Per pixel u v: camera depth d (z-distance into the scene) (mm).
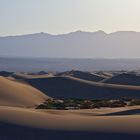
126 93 105250
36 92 93125
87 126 38562
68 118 42938
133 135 35531
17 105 74688
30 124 39375
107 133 36156
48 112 51062
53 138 35844
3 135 36469
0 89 80312
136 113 51875
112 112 54406
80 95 105000
